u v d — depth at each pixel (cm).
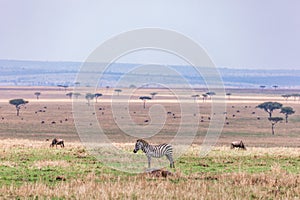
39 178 7969
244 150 12019
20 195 6738
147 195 6700
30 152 10756
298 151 12000
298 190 7219
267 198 6850
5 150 11019
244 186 7394
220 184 7462
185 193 6800
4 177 7988
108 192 6788
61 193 6781
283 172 8612
